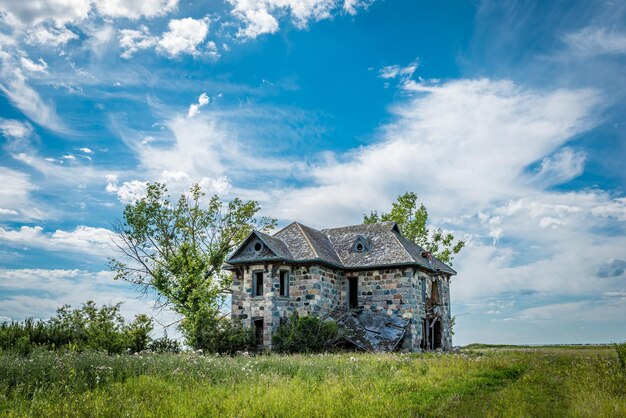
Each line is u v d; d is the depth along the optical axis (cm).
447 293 4669
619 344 2022
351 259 4072
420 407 1306
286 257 3672
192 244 4625
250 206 4875
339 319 3659
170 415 1175
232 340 3362
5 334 2417
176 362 1898
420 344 3828
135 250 4575
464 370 1989
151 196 4634
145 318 3181
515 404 1353
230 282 4656
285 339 3359
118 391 1388
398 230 4462
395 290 3834
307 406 1252
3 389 1359
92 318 2939
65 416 1148
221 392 1442
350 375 1788
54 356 1748
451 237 5675
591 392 1479
